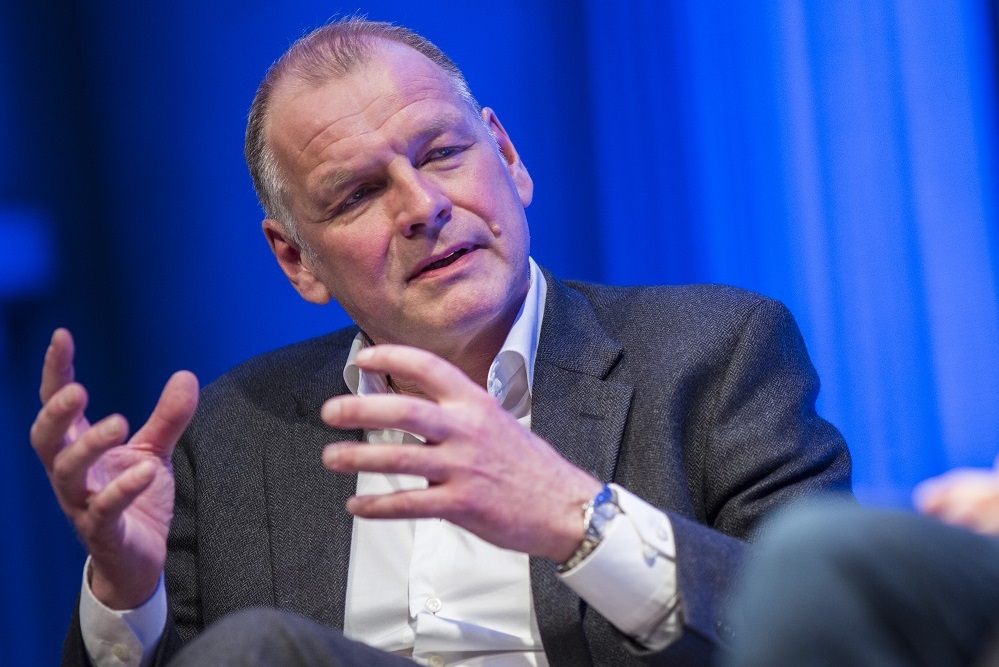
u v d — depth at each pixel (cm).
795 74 1094
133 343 1231
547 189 1175
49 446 480
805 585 250
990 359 1031
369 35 626
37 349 1193
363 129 589
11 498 1160
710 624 460
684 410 584
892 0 1048
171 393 522
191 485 673
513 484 449
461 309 579
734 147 1127
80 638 545
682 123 1148
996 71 1025
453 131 596
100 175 1227
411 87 599
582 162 1173
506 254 592
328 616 598
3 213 1179
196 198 1234
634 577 462
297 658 416
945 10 1035
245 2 1212
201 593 639
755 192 1118
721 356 594
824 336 1090
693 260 1147
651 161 1161
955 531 257
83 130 1223
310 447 645
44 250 1198
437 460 434
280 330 1228
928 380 1051
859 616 245
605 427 577
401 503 434
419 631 565
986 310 1031
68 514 495
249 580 619
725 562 474
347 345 706
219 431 673
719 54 1130
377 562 603
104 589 528
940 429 1047
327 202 601
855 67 1066
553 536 457
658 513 478
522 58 1172
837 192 1078
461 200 586
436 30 1176
